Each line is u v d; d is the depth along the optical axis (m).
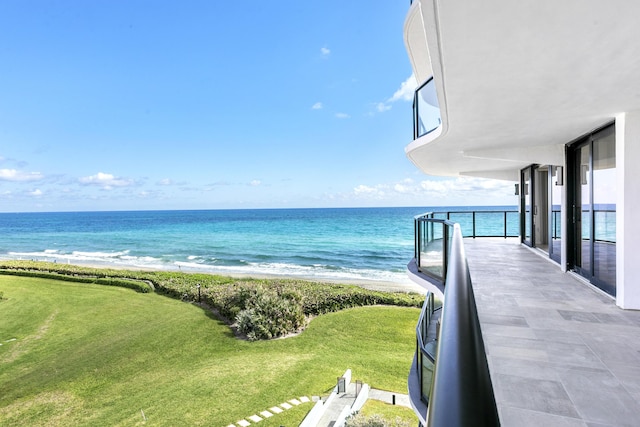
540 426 1.85
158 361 15.12
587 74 2.89
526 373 2.43
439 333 0.79
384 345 16.09
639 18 2.01
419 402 4.11
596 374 2.40
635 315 3.65
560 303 4.09
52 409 11.81
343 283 29.03
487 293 4.55
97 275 30.47
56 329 19.14
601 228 4.77
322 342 16.52
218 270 35.75
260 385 12.64
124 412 11.37
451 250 1.51
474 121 4.41
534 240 8.72
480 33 2.21
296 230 67.56
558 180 6.57
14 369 14.82
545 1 1.86
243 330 17.61
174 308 21.97
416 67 6.86
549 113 4.06
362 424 9.59
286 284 23.31
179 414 11.05
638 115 3.90
